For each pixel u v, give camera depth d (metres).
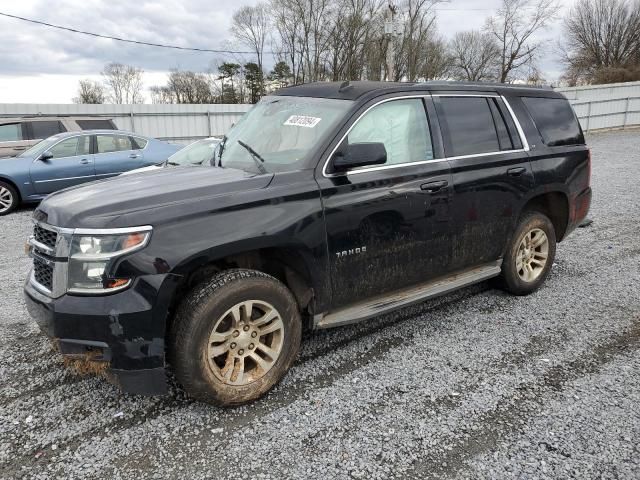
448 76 52.28
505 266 4.53
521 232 4.53
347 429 2.80
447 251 3.93
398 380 3.31
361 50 39.97
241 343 2.96
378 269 3.52
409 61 41.66
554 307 4.52
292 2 40.69
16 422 2.88
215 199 2.86
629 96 27.00
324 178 3.22
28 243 3.13
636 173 12.37
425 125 3.83
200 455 2.60
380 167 3.49
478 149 4.12
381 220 3.44
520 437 2.72
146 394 2.73
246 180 3.05
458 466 2.51
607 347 3.75
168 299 2.66
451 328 4.11
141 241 2.61
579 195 4.96
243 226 2.85
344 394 3.15
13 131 11.51
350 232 3.29
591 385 3.22
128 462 2.55
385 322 4.26
